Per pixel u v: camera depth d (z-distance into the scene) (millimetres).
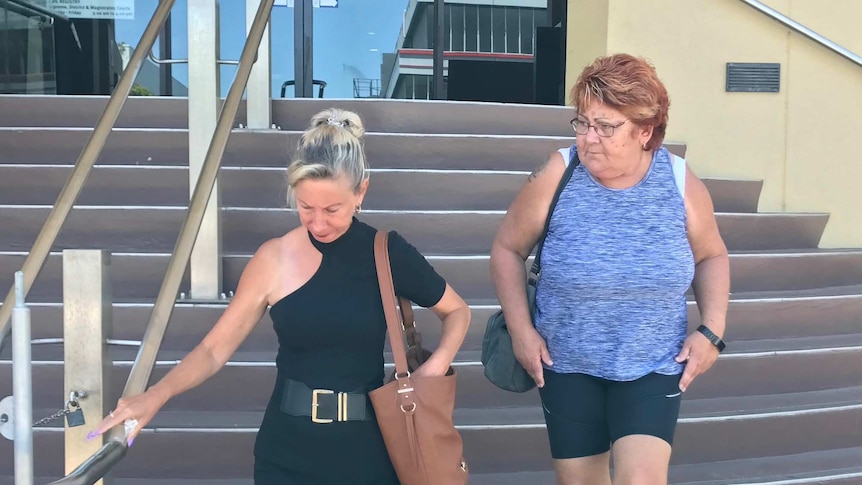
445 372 1896
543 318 2113
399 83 7496
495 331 2240
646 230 2016
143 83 7305
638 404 1977
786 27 5324
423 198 4328
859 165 5281
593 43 5746
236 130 4496
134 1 7203
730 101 5438
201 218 2354
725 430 3107
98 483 2016
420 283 1931
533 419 3061
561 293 2062
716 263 2189
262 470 1887
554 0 7203
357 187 1801
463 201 4352
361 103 4891
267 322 3375
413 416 1778
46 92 7086
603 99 1899
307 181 1741
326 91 7473
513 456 2990
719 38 5426
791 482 2912
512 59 7391
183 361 1824
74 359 1933
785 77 5379
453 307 1999
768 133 5414
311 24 7258
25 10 6895
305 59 7270
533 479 2934
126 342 1984
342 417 1836
